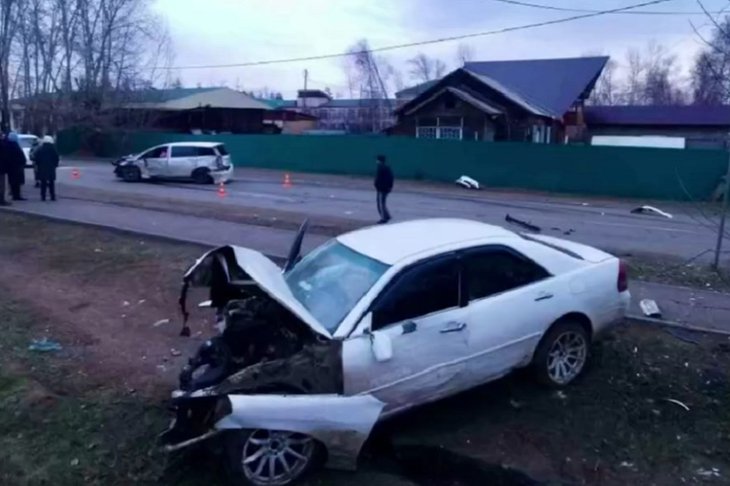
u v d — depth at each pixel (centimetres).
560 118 3722
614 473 467
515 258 560
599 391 578
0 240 1316
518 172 2886
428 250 526
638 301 827
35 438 515
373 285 500
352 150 3416
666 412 548
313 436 453
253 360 496
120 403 575
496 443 504
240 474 447
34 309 855
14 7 4519
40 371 646
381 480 471
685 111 4103
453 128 3641
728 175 921
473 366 528
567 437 511
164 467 479
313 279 545
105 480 464
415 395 505
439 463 493
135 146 4506
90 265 1095
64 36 4666
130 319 812
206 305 602
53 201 1878
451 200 2356
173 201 2034
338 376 470
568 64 4103
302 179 3166
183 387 491
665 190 2591
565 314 572
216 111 5159
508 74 4169
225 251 539
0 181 1742
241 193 2433
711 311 788
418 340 499
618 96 6475
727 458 485
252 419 434
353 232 615
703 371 613
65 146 4881
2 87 4478
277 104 8281
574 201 2461
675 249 1361
